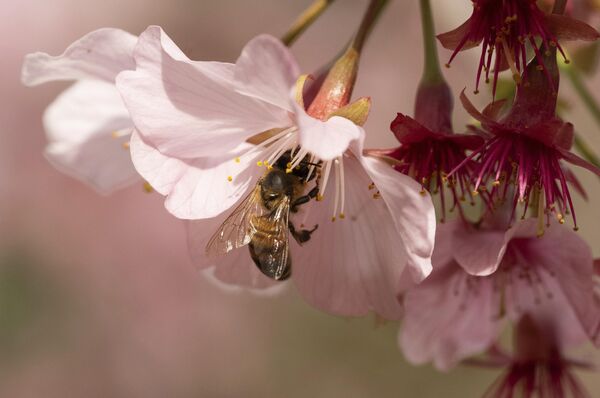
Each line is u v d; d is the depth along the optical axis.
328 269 0.25
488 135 0.24
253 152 0.25
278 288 0.26
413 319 0.26
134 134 0.24
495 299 0.26
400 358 0.43
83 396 0.45
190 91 0.24
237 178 0.24
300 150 0.24
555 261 0.25
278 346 0.45
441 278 0.26
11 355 0.45
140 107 0.24
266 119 0.24
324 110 0.24
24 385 0.45
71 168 0.27
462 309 0.26
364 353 0.43
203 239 0.25
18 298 0.45
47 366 0.45
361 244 0.25
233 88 0.24
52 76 0.25
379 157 0.23
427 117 0.24
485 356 0.27
